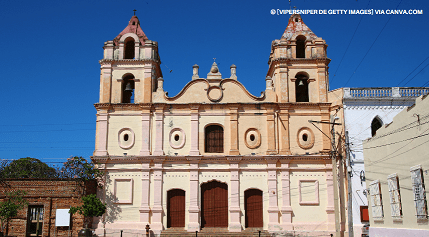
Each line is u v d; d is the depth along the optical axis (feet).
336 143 123.85
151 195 122.01
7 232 116.37
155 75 134.82
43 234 116.67
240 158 122.93
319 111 127.65
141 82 129.49
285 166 123.44
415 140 78.64
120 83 129.59
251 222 121.39
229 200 121.39
